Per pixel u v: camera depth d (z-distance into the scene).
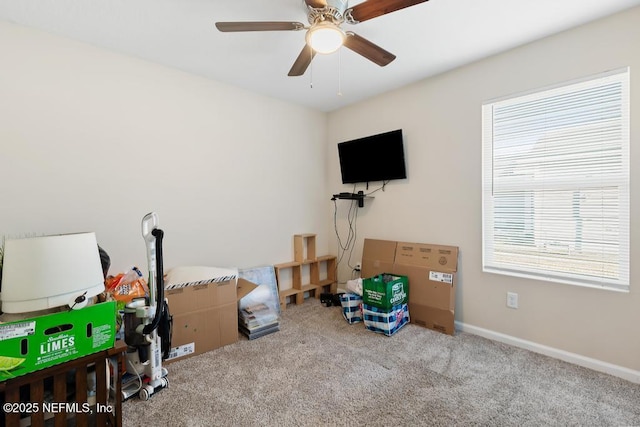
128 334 1.71
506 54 2.37
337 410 1.65
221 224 2.95
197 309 2.29
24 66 1.95
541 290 2.26
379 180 3.31
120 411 1.33
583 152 2.08
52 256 1.27
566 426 1.52
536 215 2.31
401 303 2.78
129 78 2.37
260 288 3.00
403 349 2.35
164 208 2.57
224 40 2.16
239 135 3.07
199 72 2.70
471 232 2.64
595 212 2.05
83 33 2.06
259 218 3.27
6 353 1.07
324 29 1.57
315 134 3.82
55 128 2.06
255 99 3.20
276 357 2.23
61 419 1.20
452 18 1.92
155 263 1.74
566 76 2.10
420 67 2.65
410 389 1.84
